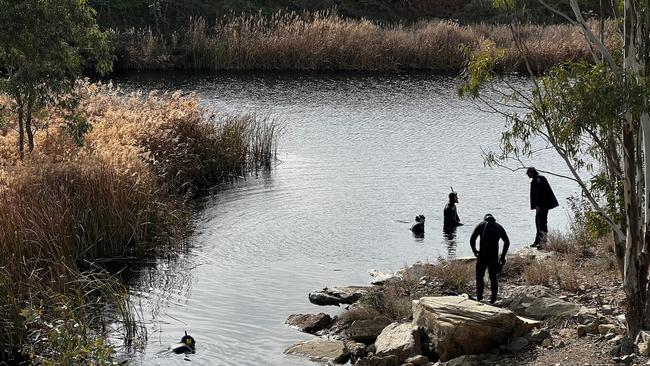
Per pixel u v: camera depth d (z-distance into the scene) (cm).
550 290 2062
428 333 1808
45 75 2727
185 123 3522
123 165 2714
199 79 6262
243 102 5294
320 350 1814
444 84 6216
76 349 1552
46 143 2942
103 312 2034
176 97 3794
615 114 1531
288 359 1788
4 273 1955
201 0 7731
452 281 2180
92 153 2809
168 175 3194
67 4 2692
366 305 2033
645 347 1536
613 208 1858
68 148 2891
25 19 2567
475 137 4375
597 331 1709
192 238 2670
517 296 1984
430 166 3694
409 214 2930
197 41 6925
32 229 2194
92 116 3459
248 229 2766
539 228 2533
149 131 3272
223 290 2212
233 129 3734
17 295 1911
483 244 1975
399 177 3488
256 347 1852
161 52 6950
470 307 1795
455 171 3600
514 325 1747
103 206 2491
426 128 4606
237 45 6894
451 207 2759
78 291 1920
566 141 1598
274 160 3806
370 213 2939
